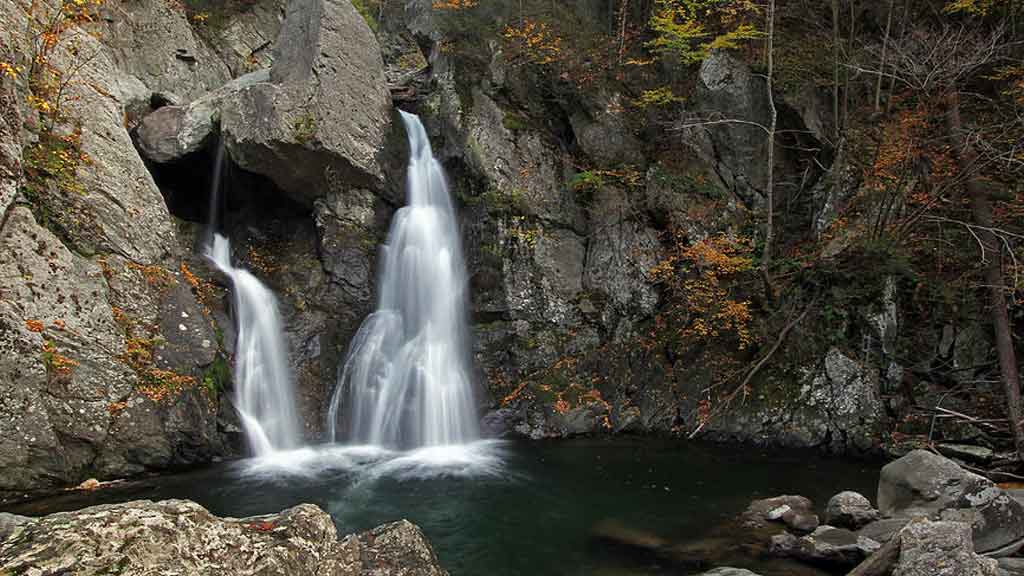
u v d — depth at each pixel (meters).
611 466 8.97
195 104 11.92
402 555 4.23
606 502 7.52
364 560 4.06
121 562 2.63
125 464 7.74
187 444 8.39
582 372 11.34
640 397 11.11
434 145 13.14
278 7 17.00
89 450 7.43
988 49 10.24
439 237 12.33
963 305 10.01
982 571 4.29
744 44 12.95
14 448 6.84
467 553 6.11
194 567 2.85
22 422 6.91
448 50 13.62
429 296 11.88
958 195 10.48
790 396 10.14
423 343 11.43
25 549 2.58
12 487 6.85
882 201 10.28
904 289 10.34
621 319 11.81
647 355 11.43
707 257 11.27
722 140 12.70
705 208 12.12
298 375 10.54
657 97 12.64
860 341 10.13
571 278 12.00
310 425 10.23
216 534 3.06
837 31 12.23
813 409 9.90
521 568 5.77
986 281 9.76
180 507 3.09
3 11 8.32
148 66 12.91
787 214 12.20
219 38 15.11
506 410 10.87
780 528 6.54
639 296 11.86
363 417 10.48
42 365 7.15
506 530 6.67
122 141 9.62
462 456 9.51
